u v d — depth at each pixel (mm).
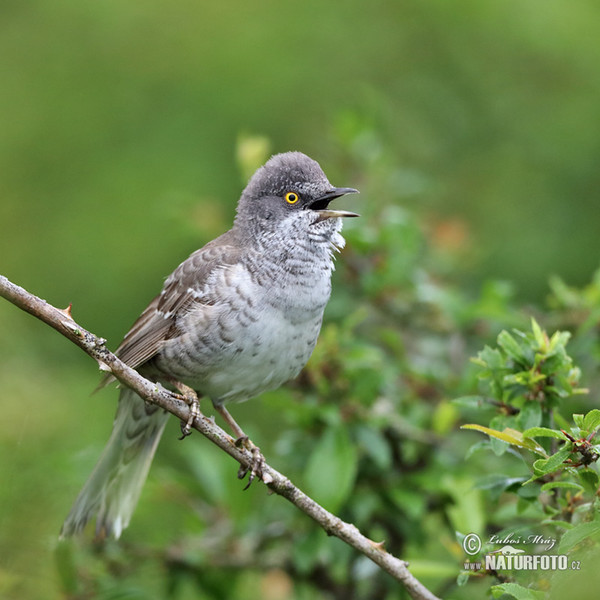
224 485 10180
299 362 9328
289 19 14297
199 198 12703
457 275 12539
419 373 10289
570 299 10484
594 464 6938
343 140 12414
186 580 9906
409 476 9750
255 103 13758
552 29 13953
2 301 11102
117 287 13234
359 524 9562
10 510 8922
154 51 14195
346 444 9055
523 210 13820
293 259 9344
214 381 9312
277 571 10086
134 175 13492
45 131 13844
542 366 7461
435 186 13422
